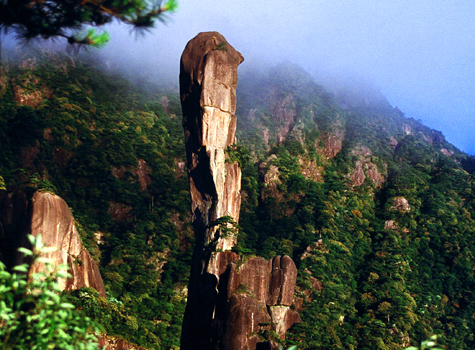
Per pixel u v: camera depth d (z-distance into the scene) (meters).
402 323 95.88
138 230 120.12
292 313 36.25
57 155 129.00
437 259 131.88
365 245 130.00
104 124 152.00
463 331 105.88
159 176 142.50
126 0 14.71
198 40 43.72
